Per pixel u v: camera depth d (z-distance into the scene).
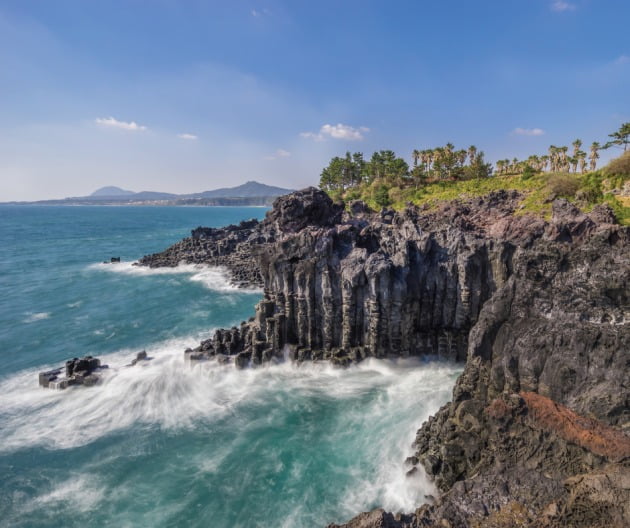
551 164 117.94
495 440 21.72
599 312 23.31
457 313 40.22
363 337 40.56
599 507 16.58
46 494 24.83
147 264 103.75
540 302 25.42
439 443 24.73
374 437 29.25
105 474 26.56
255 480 25.48
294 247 41.56
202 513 23.06
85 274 93.31
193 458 27.88
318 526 21.70
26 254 125.44
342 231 43.50
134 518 22.86
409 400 34.00
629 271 23.33
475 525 17.75
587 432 19.56
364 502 23.12
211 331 55.25
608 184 66.44
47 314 62.44
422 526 18.03
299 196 52.97
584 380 21.86
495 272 38.62
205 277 88.06
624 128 83.00
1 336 52.50
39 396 36.53
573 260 25.58
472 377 27.06
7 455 28.56
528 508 18.19
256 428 31.17
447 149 125.88
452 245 40.53
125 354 46.66
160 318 60.78
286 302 42.19
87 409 34.34
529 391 23.70
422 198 107.12
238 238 114.06
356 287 39.53
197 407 34.38
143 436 30.62
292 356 40.94
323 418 32.19
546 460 20.14
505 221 49.75
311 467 26.42
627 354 20.89
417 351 40.69
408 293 39.25
